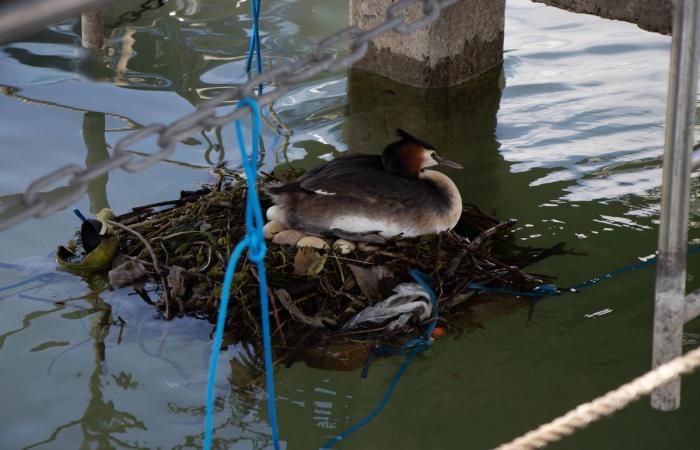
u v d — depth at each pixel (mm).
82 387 5137
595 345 5488
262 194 6492
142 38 10320
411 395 5082
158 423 4871
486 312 5750
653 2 7234
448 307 5762
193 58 9852
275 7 11234
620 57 9797
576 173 7496
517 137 8203
